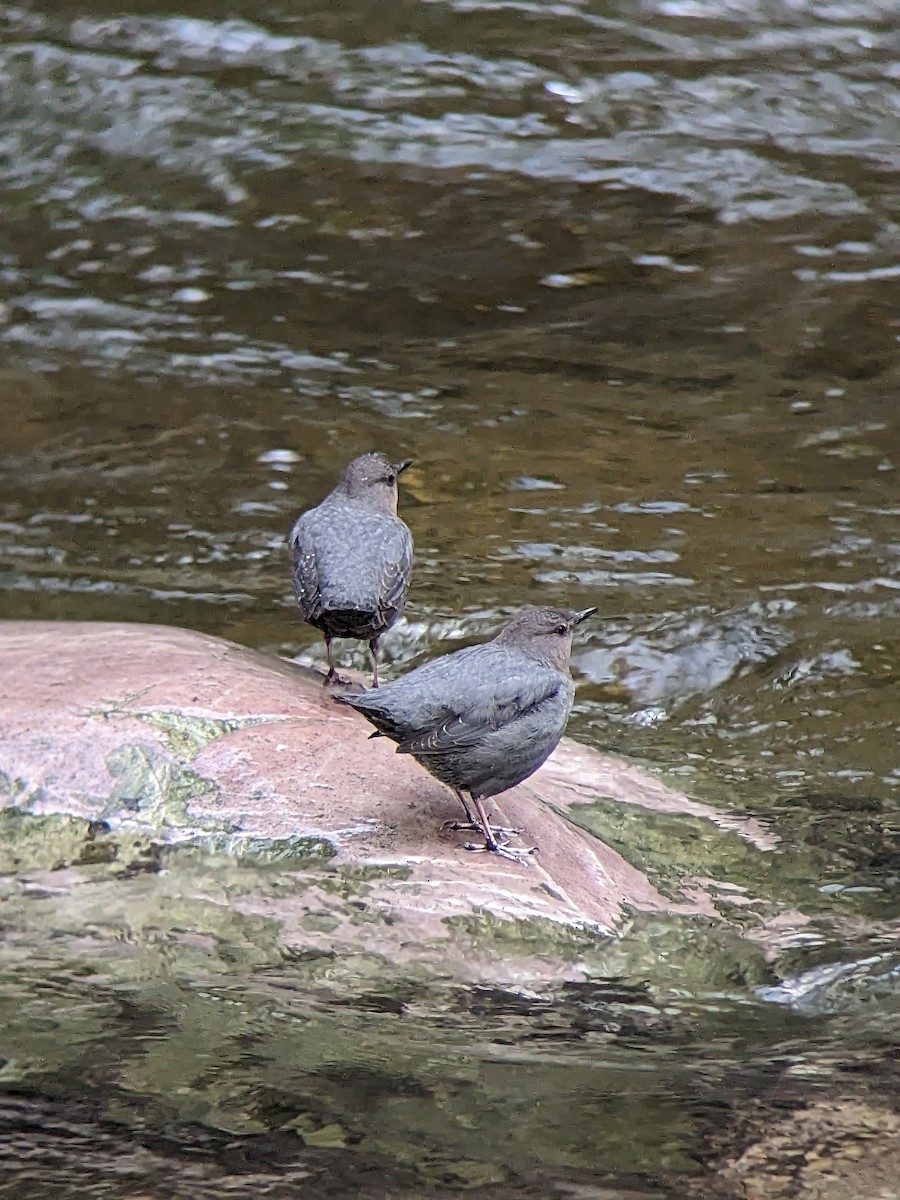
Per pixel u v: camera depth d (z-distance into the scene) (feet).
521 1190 18.66
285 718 28.55
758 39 82.02
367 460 35.35
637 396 56.59
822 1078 21.71
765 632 41.88
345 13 82.33
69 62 76.74
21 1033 21.70
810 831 31.50
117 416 54.49
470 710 24.95
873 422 54.60
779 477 50.72
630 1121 20.29
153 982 23.17
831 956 25.67
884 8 84.74
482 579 44.27
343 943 24.22
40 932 24.06
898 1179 19.20
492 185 71.56
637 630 41.65
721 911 27.12
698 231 68.90
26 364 58.18
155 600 43.27
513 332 61.57
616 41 81.41
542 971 24.26
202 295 63.77
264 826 25.96
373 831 26.22
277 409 55.21
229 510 48.47
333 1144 19.49
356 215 69.51
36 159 72.13
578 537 46.78
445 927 24.56
